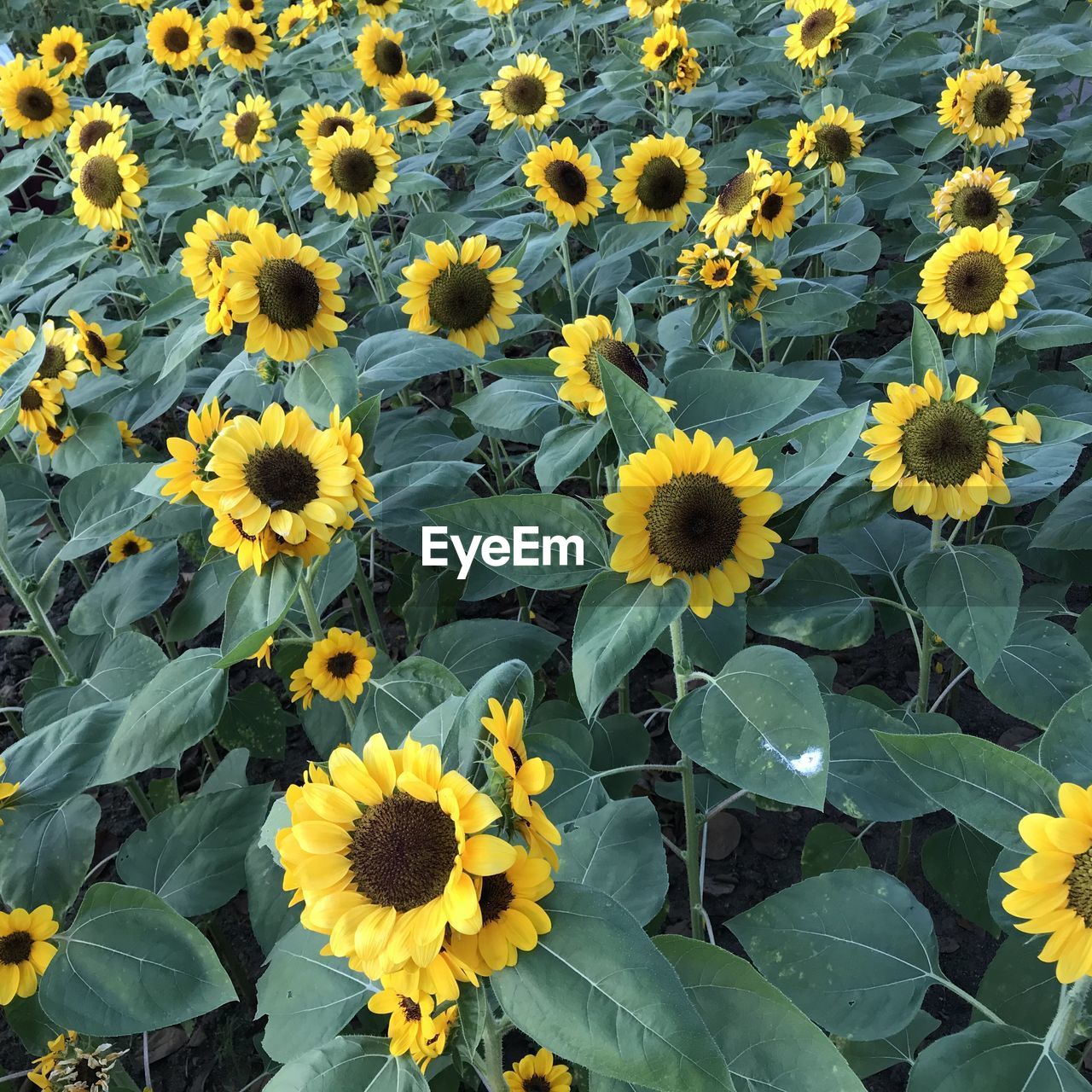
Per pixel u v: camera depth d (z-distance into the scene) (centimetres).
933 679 165
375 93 290
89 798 111
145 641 127
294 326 126
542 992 62
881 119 239
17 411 109
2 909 115
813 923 94
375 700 116
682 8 282
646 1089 74
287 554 97
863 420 94
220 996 95
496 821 61
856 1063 104
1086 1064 114
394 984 63
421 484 133
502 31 325
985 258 132
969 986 129
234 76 321
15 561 154
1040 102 276
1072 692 111
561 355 114
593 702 86
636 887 97
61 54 333
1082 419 152
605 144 254
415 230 217
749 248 156
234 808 118
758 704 88
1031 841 67
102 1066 104
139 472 133
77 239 227
